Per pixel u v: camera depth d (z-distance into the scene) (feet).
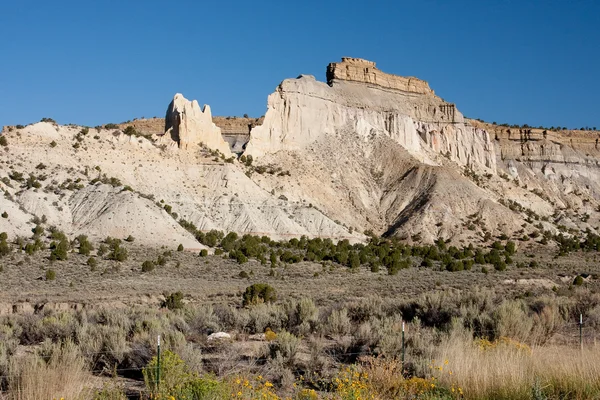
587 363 48.85
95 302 144.46
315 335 78.59
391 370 49.47
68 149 364.38
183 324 79.00
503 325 72.38
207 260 263.70
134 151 389.60
